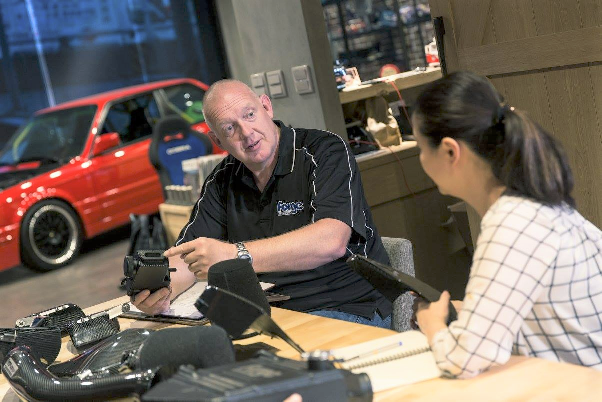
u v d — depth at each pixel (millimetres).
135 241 6281
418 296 1784
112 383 1605
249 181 2705
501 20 3414
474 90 1579
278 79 4660
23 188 7270
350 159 2623
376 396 1529
